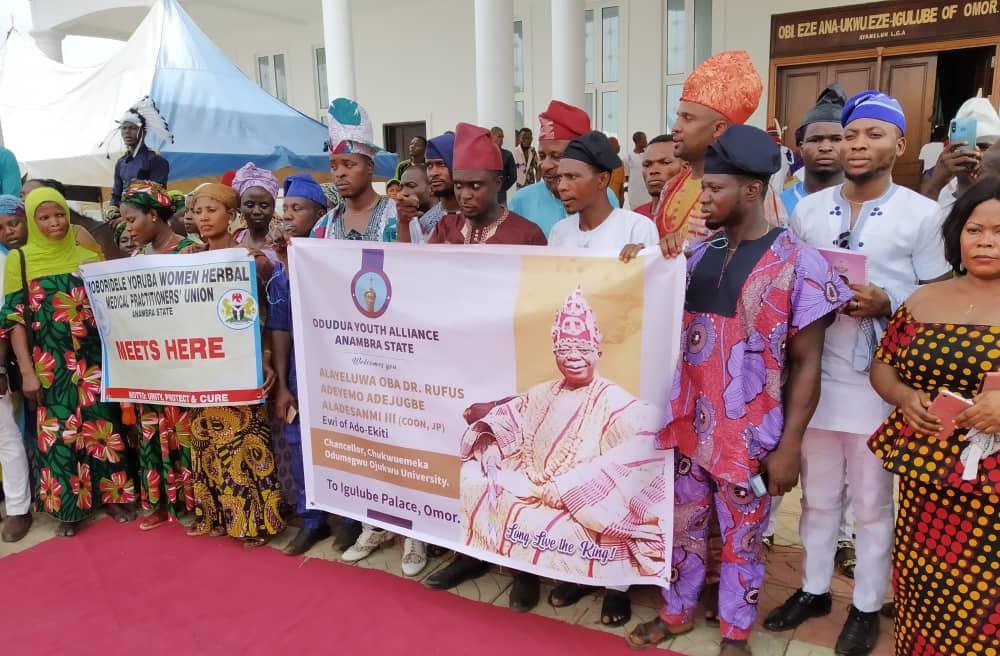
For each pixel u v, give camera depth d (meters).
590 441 2.56
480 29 8.46
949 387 1.87
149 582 3.24
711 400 2.33
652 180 3.48
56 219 3.65
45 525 3.94
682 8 10.70
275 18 14.44
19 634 2.87
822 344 2.26
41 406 3.69
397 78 13.63
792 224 2.69
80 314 3.71
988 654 1.86
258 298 3.30
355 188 3.36
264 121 8.59
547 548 2.68
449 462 2.88
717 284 2.33
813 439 2.57
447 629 2.78
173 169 7.45
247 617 2.92
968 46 8.70
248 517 3.49
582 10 9.04
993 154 2.94
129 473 3.93
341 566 3.33
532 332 2.61
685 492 2.52
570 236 2.94
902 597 2.06
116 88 8.51
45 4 15.22
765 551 3.31
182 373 3.43
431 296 2.81
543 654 2.60
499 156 3.02
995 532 1.81
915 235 2.37
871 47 9.27
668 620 2.61
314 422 3.28
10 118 9.38
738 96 2.61
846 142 2.40
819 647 2.58
